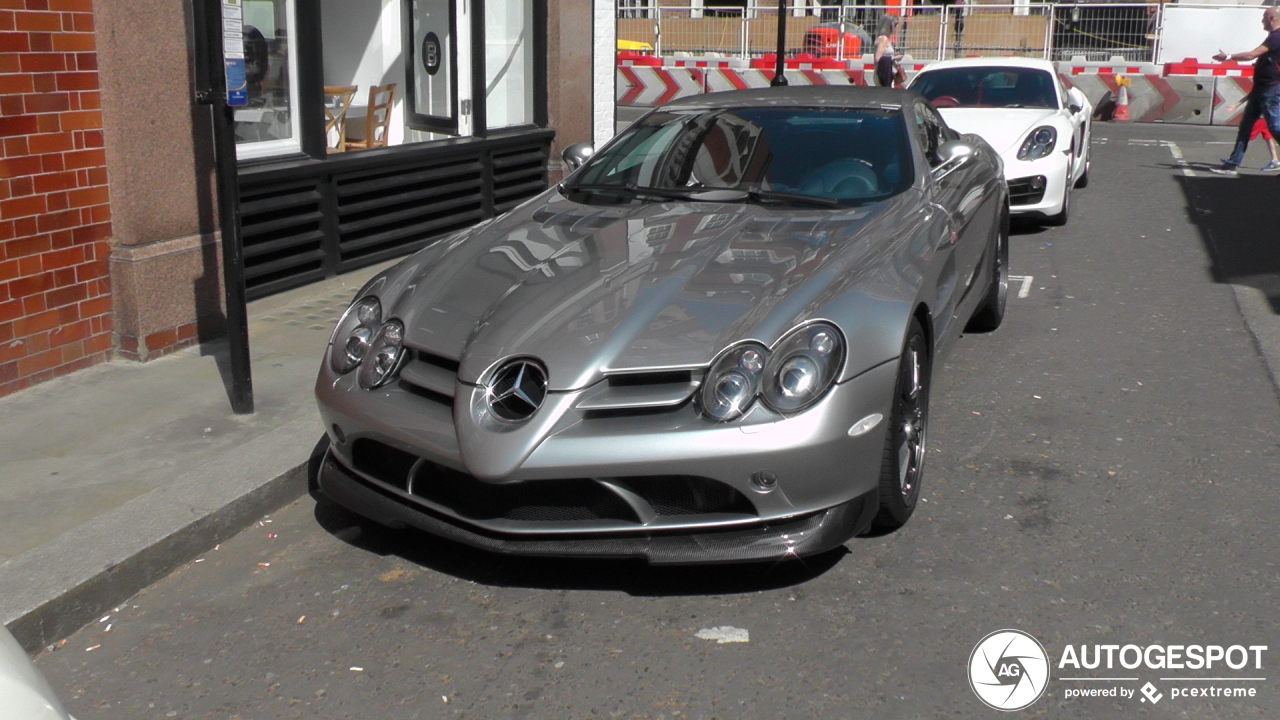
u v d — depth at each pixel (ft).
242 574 11.93
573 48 30.01
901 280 11.95
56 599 10.71
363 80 28.09
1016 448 14.78
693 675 9.83
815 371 10.46
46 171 16.20
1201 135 52.85
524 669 10.02
